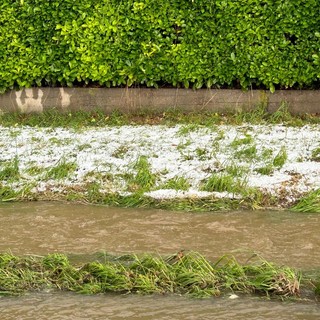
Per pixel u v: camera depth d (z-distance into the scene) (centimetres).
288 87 1506
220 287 929
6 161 1307
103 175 1251
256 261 994
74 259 1009
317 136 1385
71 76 1509
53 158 1320
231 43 1480
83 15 1481
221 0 1469
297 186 1199
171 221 1127
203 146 1351
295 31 1470
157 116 1515
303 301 898
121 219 1137
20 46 1498
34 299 912
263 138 1384
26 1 1483
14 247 1048
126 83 1518
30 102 1537
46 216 1148
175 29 1496
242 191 1188
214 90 1515
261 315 870
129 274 945
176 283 933
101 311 883
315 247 1036
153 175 1239
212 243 1052
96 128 1466
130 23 1487
